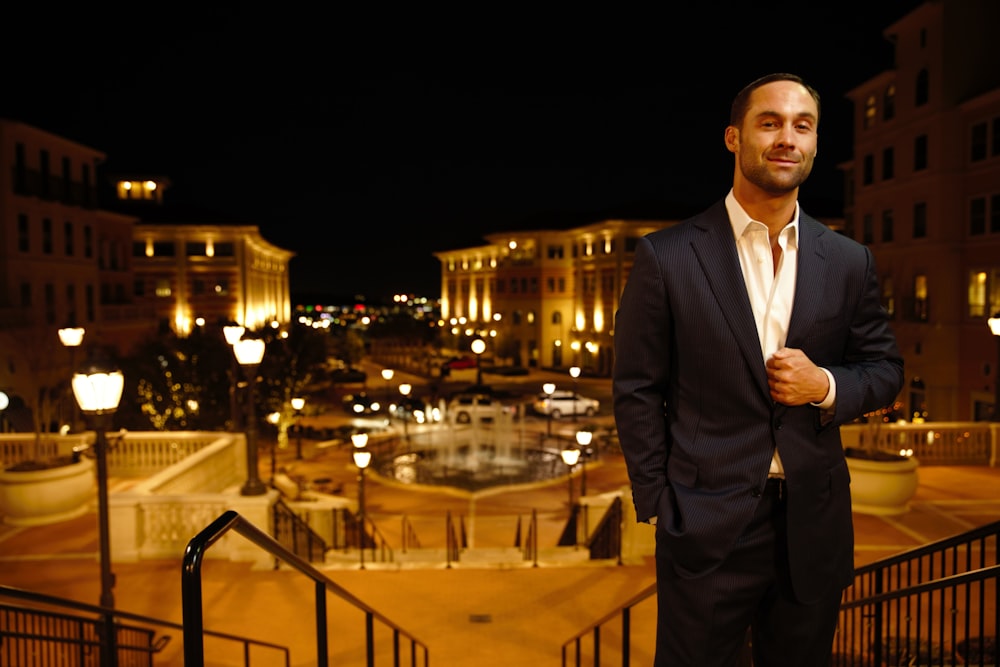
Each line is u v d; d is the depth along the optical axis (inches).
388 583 430.0
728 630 89.2
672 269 89.7
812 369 83.5
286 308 3211.1
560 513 809.5
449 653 338.6
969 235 1049.5
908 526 467.8
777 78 87.4
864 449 525.7
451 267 3176.7
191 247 2171.5
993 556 406.0
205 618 370.0
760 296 89.3
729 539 85.5
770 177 85.0
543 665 324.5
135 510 453.1
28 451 634.2
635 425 91.6
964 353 1055.6
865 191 1266.0
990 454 618.2
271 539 124.7
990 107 1002.7
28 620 350.9
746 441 86.7
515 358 2657.5
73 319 539.2
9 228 1138.7
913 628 302.8
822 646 92.0
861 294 92.2
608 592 413.4
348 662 323.3
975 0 1059.3
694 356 88.6
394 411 1588.3
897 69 1159.0
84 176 1414.9
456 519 781.9
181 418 1114.1
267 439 1226.6
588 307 2404.0
